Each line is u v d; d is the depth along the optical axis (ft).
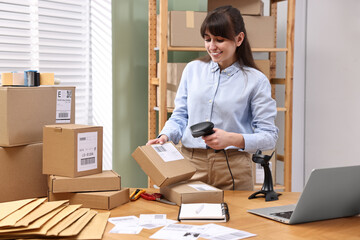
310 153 11.48
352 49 10.16
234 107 6.18
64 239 3.97
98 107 10.23
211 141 5.47
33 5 8.95
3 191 5.38
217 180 6.33
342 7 10.34
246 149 5.67
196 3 10.90
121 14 9.78
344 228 4.35
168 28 9.21
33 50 9.09
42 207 4.57
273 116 6.09
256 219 4.61
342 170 4.35
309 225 4.44
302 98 11.56
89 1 10.03
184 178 5.56
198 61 6.70
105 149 10.20
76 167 5.08
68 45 9.75
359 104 10.06
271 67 10.99
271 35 9.70
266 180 5.58
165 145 5.86
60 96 5.90
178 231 4.17
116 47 9.75
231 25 5.76
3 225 3.92
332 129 10.80
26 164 5.54
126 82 10.04
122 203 5.19
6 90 5.23
